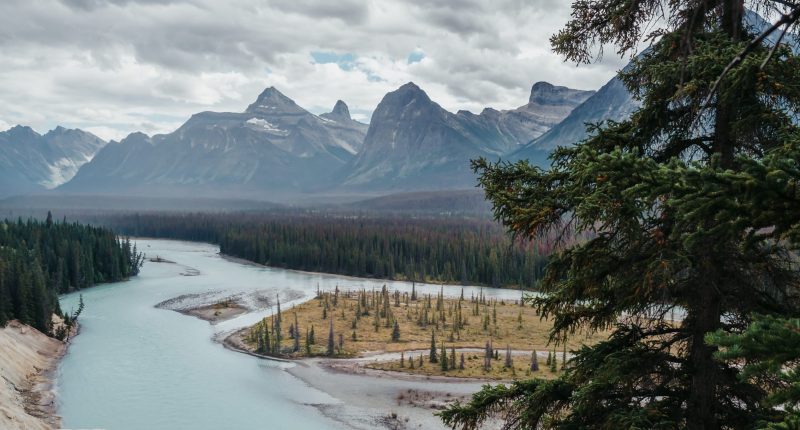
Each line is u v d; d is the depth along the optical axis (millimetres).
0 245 152000
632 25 11688
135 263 192375
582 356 12523
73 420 62000
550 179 11766
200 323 116875
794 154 7277
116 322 116312
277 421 64062
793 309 10406
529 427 12281
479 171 12750
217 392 73625
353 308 133375
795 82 9648
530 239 11766
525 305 142375
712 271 10602
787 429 5590
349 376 82250
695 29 11344
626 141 11836
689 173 7074
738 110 10578
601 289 11688
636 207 8758
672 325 12398
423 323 117000
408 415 66312
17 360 78125
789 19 5121
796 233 6492
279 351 95562
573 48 12312
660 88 11141
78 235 185250
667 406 11617
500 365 86938
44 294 98250
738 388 10992
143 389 73812
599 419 11539
